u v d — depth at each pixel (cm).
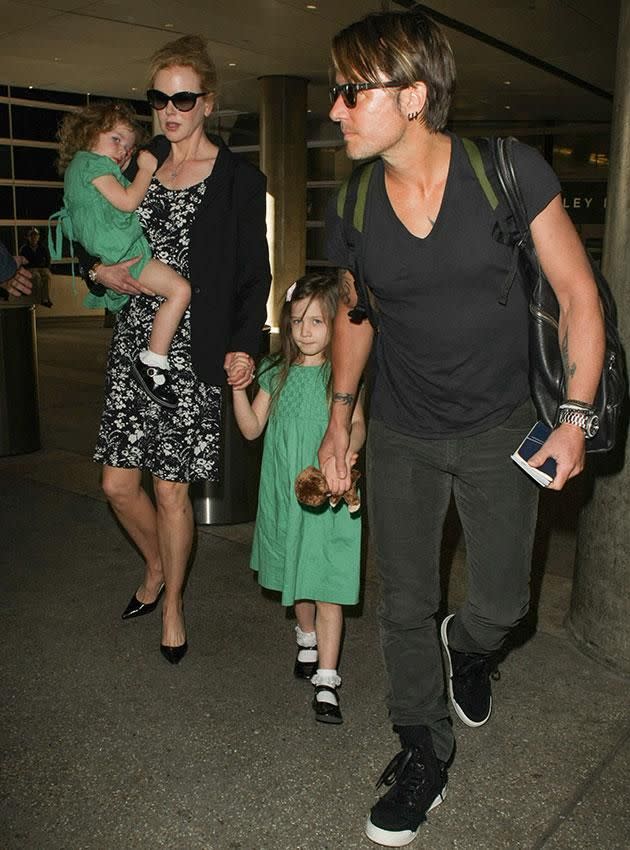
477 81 1584
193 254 290
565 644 328
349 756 257
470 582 233
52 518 470
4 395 599
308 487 246
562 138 2184
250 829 225
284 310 283
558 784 243
